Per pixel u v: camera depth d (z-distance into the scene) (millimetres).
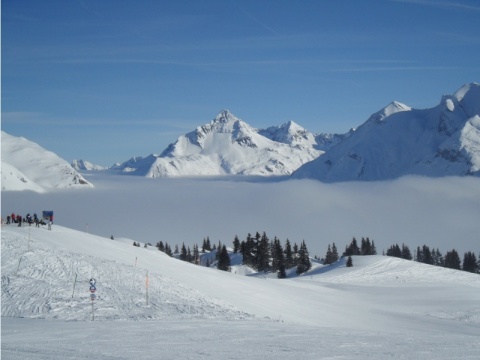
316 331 28938
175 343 23469
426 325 50844
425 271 106375
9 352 20578
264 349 22172
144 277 46719
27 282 39500
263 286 63625
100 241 64250
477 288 85250
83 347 21984
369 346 23234
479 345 23797
